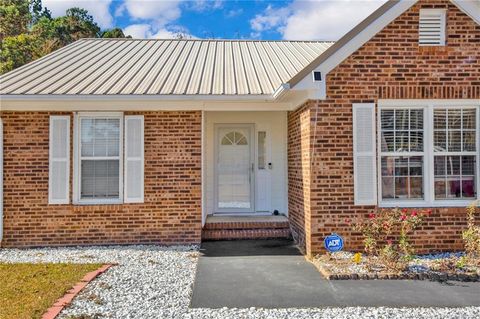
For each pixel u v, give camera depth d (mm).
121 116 9414
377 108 8125
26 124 9211
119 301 5613
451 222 8180
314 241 8078
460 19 8125
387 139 8312
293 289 6223
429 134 8234
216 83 9789
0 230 9047
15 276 6559
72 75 10227
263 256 8297
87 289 6070
